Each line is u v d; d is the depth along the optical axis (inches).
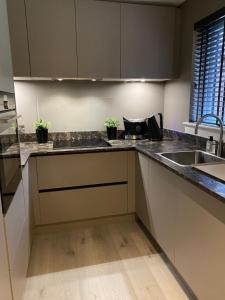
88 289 66.2
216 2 78.8
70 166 90.4
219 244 47.0
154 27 96.5
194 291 57.7
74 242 88.4
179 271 64.9
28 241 75.0
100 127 114.7
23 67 86.4
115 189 96.8
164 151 82.8
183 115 102.5
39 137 100.2
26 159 76.0
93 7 89.0
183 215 60.2
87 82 109.3
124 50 95.0
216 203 46.9
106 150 91.7
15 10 82.4
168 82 113.6
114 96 113.3
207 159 77.5
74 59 90.5
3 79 50.4
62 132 110.7
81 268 74.5
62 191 91.7
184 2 95.3
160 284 67.4
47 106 107.0
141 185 90.9
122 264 76.0
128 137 108.8
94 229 96.9
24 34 84.4
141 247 84.6
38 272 72.9
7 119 51.8
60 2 85.7
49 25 86.0
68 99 108.7
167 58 100.7
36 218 91.4
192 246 56.9
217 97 83.7
